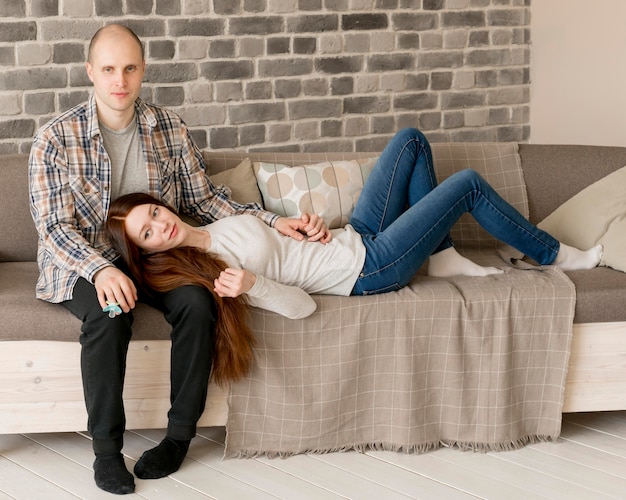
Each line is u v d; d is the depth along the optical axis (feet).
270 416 7.73
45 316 7.41
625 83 12.62
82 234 7.89
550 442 8.12
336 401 7.77
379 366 7.80
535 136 14.46
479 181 8.46
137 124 8.11
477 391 7.91
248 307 7.59
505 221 8.57
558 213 9.70
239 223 7.97
